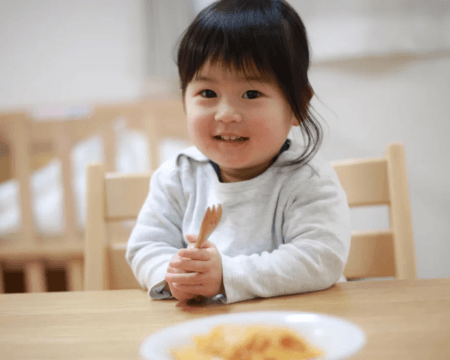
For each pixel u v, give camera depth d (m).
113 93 2.43
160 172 0.93
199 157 0.90
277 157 0.84
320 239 0.72
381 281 0.66
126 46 2.42
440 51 2.15
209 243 0.65
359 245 0.95
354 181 0.97
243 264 0.64
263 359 0.40
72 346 0.45
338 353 0.38
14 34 2.46
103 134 1.92
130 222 1.82
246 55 0.71
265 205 0.83
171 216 0.88
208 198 0.86
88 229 0.96
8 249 1.85
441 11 2.14
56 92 2.46
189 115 0.77
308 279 0.65
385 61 2.19
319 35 2.21
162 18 2.34
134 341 0.46
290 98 0.75
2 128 2.03
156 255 0.77
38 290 1.89
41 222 1.90
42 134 1.92
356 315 0.51
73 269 1.87
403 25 2.16
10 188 2.13
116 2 2.42
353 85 2.21
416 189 2.20
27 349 0.45
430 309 0.52
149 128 1.92
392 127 2.20
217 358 0.40
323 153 2.23
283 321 0.46
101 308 0.59
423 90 2.18
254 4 0.76
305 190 0.80
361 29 2.18
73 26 2.44
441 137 2.18
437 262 2.19
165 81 2.37
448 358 0.38
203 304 0.61
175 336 0.43
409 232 0.92
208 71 0.73
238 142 0.75
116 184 0.99
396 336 0.44
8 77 2.48
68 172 1.88
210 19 0.74
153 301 0.63
